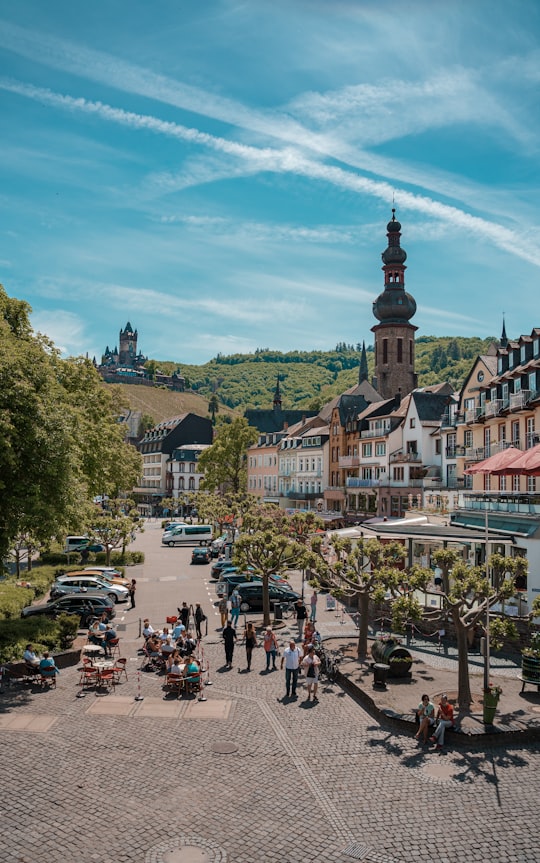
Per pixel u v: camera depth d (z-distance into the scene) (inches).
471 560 1563.7
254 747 727.1
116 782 628.7
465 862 518.6
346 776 662.5
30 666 916.6
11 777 631.2
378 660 994.7
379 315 4598.9
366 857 521.3
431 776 668.1
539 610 856.3
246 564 1353.3
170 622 1211.2
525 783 657.6
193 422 6314.0
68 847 517.0
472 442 2053.4
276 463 4345.5
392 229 4571.9
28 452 1058.7
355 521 3139.8
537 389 1583.4
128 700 869.2
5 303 1330.0
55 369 1544.0
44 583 1720.0
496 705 791.7
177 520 4852.4
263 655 1128.2
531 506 1360.7
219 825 558.9
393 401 3223.4
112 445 2124.8
